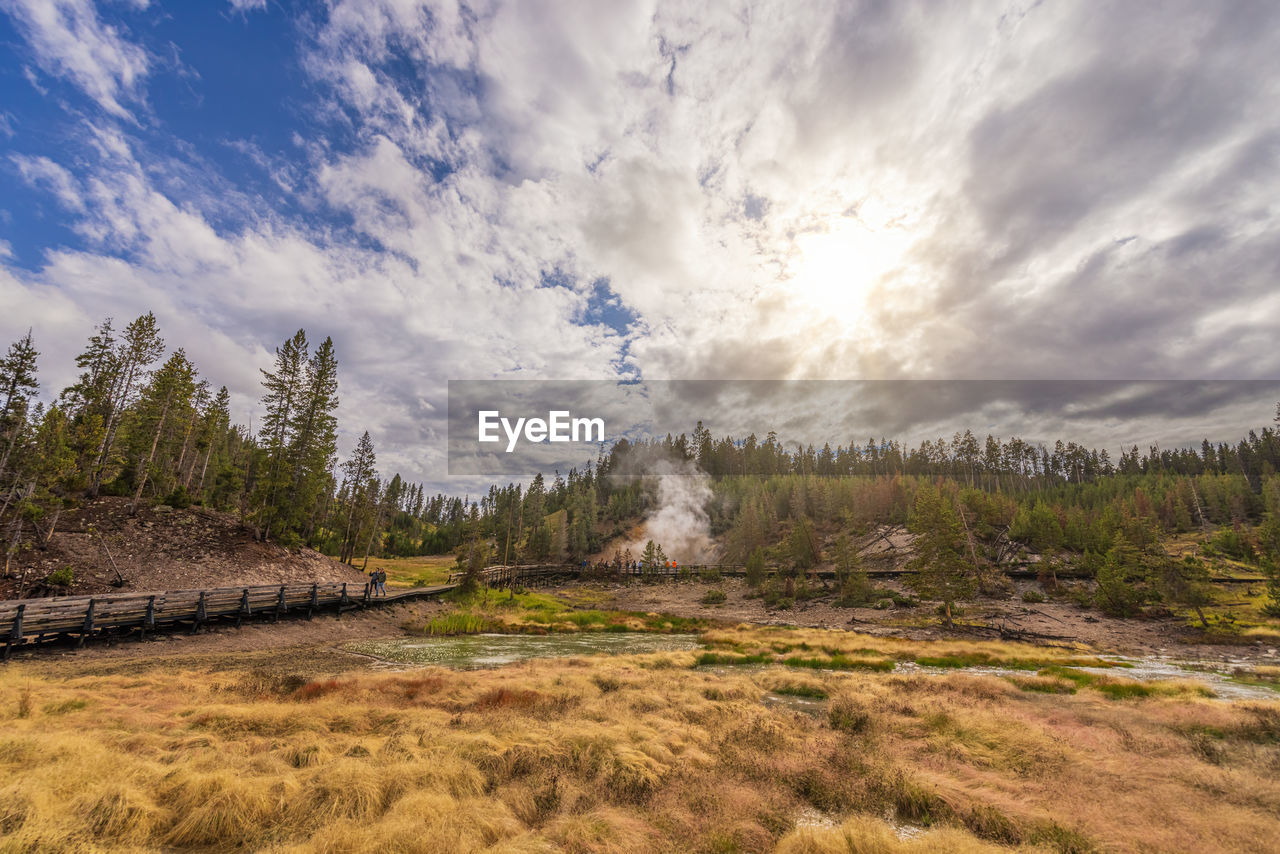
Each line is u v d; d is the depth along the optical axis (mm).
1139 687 19141
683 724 12672
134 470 44594
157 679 14969
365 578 52219
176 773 7438
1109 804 7797
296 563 41875
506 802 7660
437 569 83875
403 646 28031
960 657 27688
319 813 6648
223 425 75688
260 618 28156
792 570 73250
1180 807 7547
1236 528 74812
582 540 118438
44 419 31484
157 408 44750
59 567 27719
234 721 10984
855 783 8820
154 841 6066
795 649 30094
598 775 8695
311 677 17094
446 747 9602
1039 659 27641
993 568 62312
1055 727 12492
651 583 79438
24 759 7602
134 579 29812
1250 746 10625
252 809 6660
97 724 10281
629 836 6516
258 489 41656
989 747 11086
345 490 63156
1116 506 82688
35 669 16500
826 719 13695
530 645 31359
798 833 6578
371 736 10945
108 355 44156
